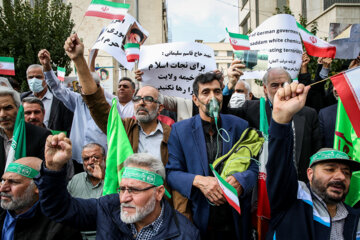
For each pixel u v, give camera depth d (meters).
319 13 12.92
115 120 2.68
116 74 13.59
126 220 2.09
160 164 2.25
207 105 2.51
